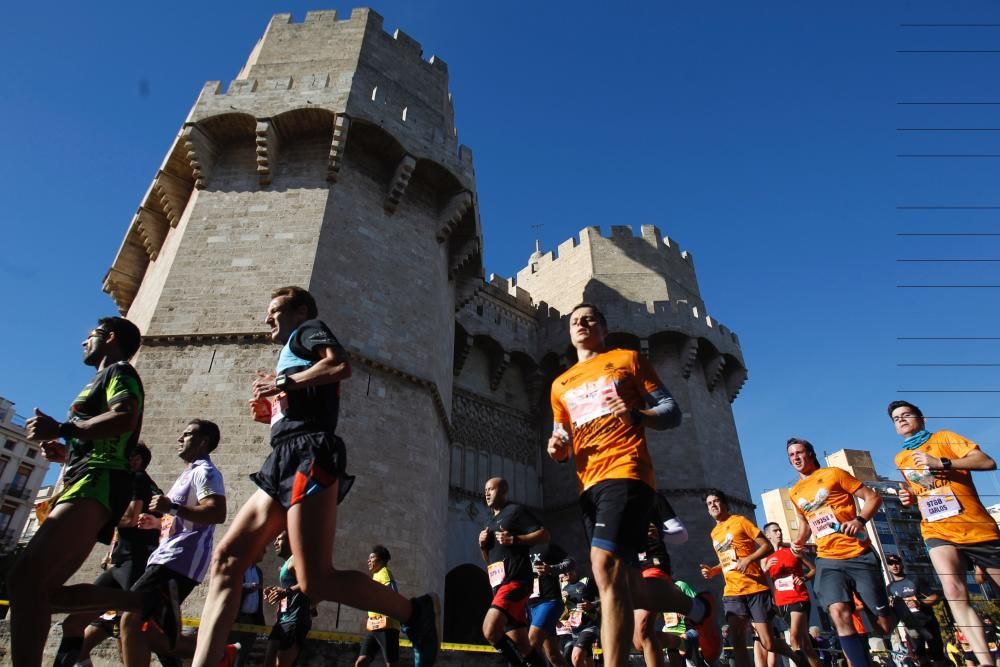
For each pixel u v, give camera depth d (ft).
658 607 14.83
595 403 13.29
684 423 93.35
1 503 165.89
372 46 74.18
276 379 12.52
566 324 104.37
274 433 12.71
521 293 110.11
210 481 18.95
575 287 110.22
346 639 29.91
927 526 19.45
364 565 48.49
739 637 27.09
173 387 49.93
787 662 50.65
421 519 54.70
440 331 68.80
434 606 13.55
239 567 12.39
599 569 11.50
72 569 12.05
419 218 69.00
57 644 25.61
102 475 12.73
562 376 14.90
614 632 10.86
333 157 61.31
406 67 76.95
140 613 16.06
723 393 104.58
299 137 64.90
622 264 109.70
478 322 97.81
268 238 58.23
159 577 17.22
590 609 33.45
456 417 91.09
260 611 27.86
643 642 18.16
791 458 26.66
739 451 100.32
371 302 59.72
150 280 67.31
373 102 65.92
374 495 51.96
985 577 19.94
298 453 12.01
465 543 83.05
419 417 59.31
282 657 22.45
